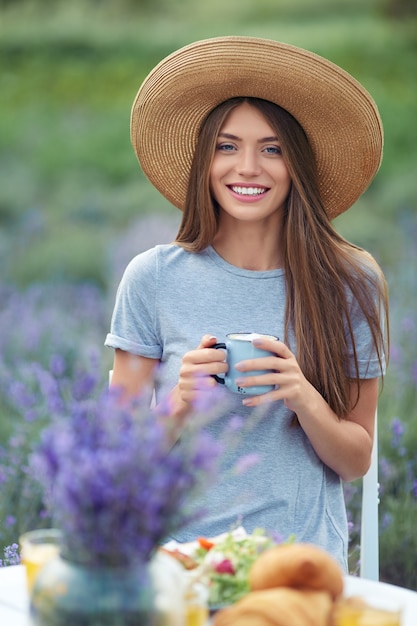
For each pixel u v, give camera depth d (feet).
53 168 34.42
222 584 6.35
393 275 25.58
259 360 8.38
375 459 9.75
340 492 9.53
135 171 34.40
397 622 5.51
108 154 34.86
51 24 38.96
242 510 8.98
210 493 9.01
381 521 14.42
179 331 9.45
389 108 34.78
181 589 5.51
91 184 34.01
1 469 13.52
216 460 5.95
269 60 9.25
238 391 8.47
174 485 5.30
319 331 9.36
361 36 37.42
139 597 5.32
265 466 9.07
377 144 9.85
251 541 6.68
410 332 19.63
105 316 24.64
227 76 9.40
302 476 9.17
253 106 9.40
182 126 10.12
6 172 34.27
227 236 9.77
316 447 9.08
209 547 6.84
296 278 9.47
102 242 29.99
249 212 9.36
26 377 16.53
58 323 23.21
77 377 16.42
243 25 38.45
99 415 5.65
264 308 9.51
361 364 9.59
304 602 5.53
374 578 9.67
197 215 9.80
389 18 37.60
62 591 5.33
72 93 37.60
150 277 9.64
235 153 9.43
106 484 5.18
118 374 9.69
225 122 9.41
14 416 16.48
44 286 27.32
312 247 9.52
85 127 36.04
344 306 9.47
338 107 9.51
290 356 8.55
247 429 9.05
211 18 38.86
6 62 38.01
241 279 9.57
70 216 32.22
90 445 5.49
